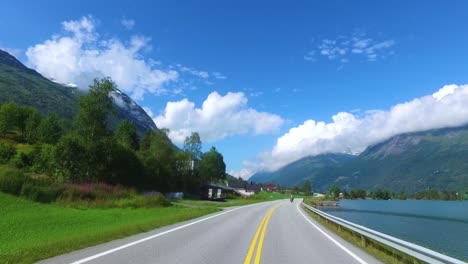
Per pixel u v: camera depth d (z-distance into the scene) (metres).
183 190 93.75
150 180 78.00
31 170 56.03
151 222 21.72
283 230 20.88
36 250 11.05
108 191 43.44
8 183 35.09
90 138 57.00
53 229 19.39
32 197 34.59
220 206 54.62
